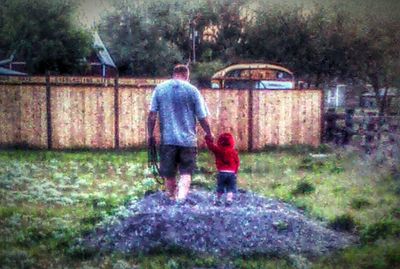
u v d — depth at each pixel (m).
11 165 13.32
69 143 17.53
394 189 10.38
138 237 6.63
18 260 5.94
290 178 12.10
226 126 17.92
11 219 7.77
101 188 10.77
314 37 31.70
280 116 18.14
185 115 8.00
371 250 6.45
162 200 8.20
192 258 6.16
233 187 8.69
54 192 9.99
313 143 18.42
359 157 13.97
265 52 34.59
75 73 28.75
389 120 15.85
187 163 8.02
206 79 33.66
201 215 7.14
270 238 6.75
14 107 17.31
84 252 6.21
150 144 8.25
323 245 6.74
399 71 21.64
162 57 36.16
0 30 28.27
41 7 27.73
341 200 9.60
